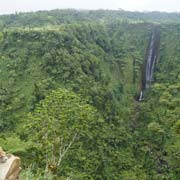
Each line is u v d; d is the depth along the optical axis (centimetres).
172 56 10700
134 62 10650
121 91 9244
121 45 11294
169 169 6116
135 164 6203
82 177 2636
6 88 6756
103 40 10312
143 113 8219
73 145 2372
